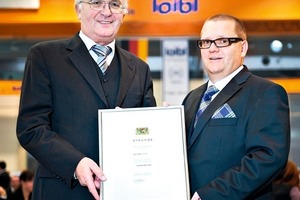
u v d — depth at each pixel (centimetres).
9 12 677
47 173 274
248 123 267
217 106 277
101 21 277
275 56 917
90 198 270
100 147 264
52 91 274
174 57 812
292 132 875
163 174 264
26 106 270
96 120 272
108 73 283
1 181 605
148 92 294
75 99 273
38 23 681
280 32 693
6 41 878
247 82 279
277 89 271
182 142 266
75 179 259
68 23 681
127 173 263
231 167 267
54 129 272
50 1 680
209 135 272
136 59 300
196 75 867
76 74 276
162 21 667
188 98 306
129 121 267
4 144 939
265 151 258
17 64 915
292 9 677
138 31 678
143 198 262
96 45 284
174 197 262
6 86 905
